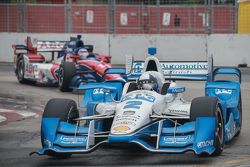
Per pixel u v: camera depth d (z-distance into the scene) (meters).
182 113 26.14
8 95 49.94
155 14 90.88
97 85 29.19
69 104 26.05
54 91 52.19
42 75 54.62
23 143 30.61
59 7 86.19
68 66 50.62
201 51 78.00
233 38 77.25
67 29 83.62
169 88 26.45
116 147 27.94
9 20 84.88
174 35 78.19
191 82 59.81
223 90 29.83
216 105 24.52
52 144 24.64
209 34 77.88
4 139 31.83
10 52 79.62
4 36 79.69
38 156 27.06
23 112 41.81
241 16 83.69
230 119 28.42
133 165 24.50
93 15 89.69
